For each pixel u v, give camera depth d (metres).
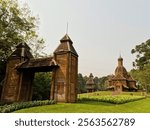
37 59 30.28
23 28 37.03
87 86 85.38
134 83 81.75
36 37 40.09
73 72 28.16
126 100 33.31
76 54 29.33
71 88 27.02
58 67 27.64
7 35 33.88
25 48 32.62
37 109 19.70
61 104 24.09
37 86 36.84
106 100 31.31
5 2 33.50
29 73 31.72
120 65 82.50
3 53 34.25
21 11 36.78
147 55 102.69
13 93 29.84
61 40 29.16
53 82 27.11
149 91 63.94
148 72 63.47
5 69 33.88
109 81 83.06
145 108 27.12
